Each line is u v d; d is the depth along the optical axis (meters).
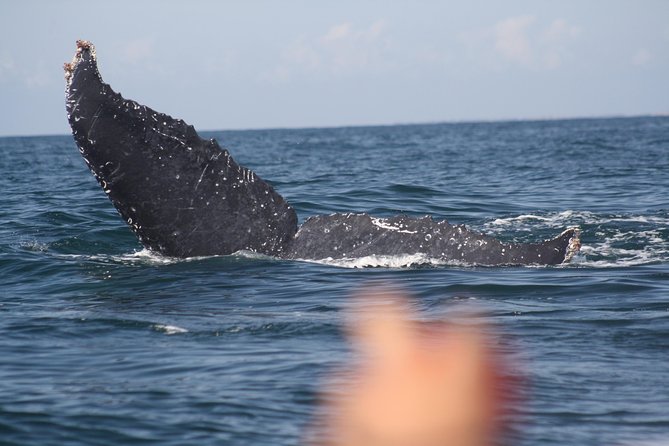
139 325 39.34
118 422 27.97
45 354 35.12
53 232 68.88
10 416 28.30
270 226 50.59
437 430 27.67
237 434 27.22
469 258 50.72
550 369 32.94
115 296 45.72
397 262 50.50
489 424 28.02
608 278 48.38
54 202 91.00
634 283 47.31
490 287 46.34
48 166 178.50
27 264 53.94
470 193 96.38
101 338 37.38
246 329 38.66
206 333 38.06
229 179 49.53
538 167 145.12
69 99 46.59
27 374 32.59
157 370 32.94
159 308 42.75
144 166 47.59
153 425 27.77
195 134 48.62
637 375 32.22
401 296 44.88
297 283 47.09
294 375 32.28
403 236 51.31
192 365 33.50
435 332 38.19
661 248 59.34
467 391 30.66
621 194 95.56
